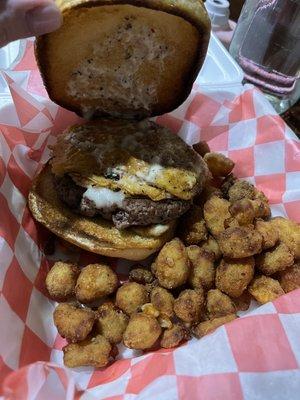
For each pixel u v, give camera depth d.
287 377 0.15
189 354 0.16
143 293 0.20
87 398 0.16
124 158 0.21
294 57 0.28
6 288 0.18
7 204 0.20
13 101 0.22
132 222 0.20
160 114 0.24
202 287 0.21
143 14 0.18
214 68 0.27
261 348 0.16
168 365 0.16
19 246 0.20
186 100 0.25
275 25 0.27
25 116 0.23
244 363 0.15
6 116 0.22
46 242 0.22
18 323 0.18
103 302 0.21
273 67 0.29
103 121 0.22
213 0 0.33
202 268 0.21
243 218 0.21
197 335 0.19
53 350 0.19
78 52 0.20
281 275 0.21
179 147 0.22
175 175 0.20
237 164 0.25
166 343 0.19
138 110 0.23
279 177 0.24
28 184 0.22
